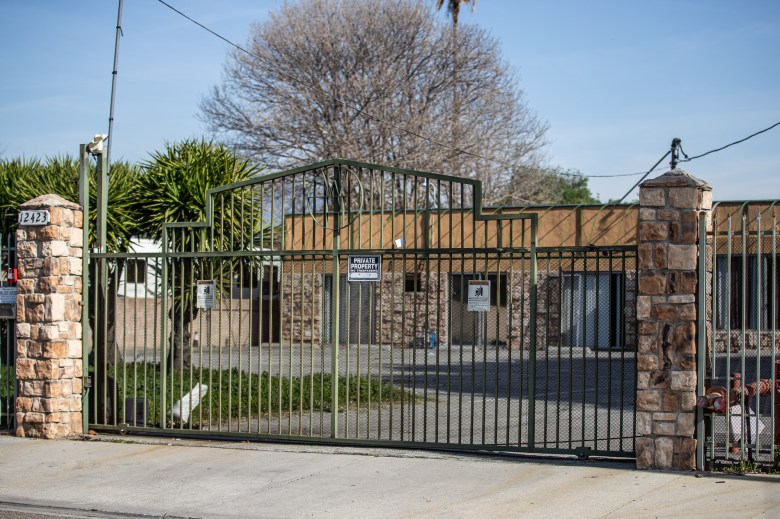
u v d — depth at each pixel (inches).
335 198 387.5
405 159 1343.5
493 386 657.6
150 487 330.0
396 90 1402.6
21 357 427.8
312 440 391.9
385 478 330.3
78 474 353.1
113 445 405.4
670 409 325.1
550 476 324.2
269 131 1395.2
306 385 544.4
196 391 469.7
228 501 307.4
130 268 1034.1
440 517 278.7
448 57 1419.8
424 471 339.0
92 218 606.2
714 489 296.5
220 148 633.6
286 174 398.0
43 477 349.4
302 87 1397.6
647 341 328.5
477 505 290.0
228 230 584.4
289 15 1427.2
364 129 1391.5
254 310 1093.1
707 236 367.2
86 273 435.5
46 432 421.4
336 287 387.9
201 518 289.6
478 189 366.0
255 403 502.3
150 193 609.6
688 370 323.3
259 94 1427.2
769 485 300.0
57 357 423.2
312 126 1392.7
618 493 296.7
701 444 322.7
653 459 326.6
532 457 359.3
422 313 944.3
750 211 690.2
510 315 361.7
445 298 935.0
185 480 338.6
